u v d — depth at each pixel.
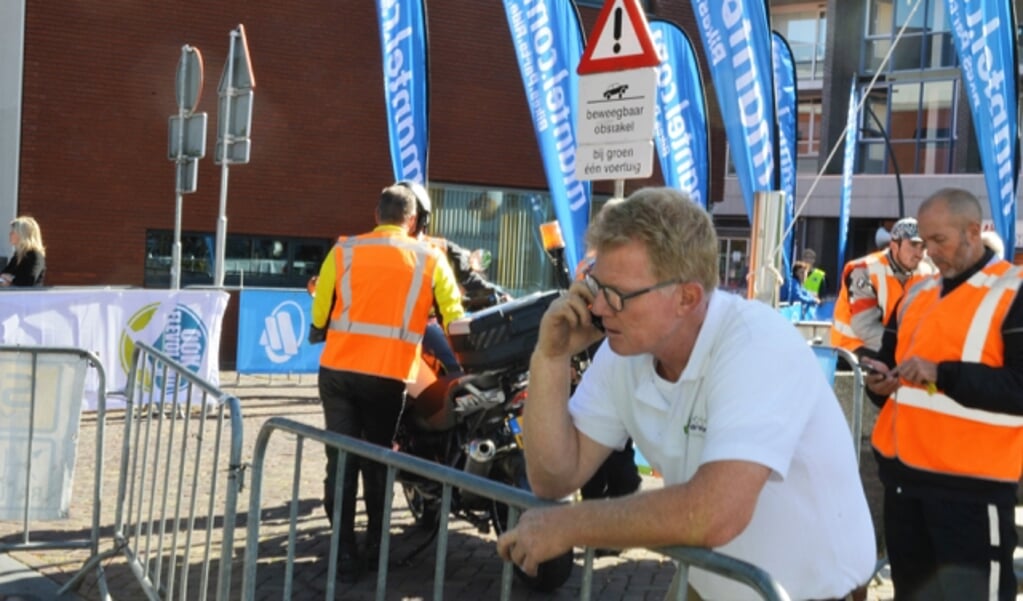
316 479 7.41
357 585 5.35
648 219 2.12
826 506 2.27
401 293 5.32
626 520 2.04
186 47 11.05
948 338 3.90
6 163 14.12
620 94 5.66
